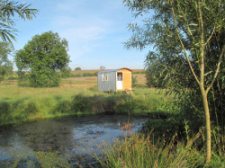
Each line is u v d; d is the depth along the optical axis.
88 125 21.30
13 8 7.58
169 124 13.30
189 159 7.93
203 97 8.08
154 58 8.95
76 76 97.25
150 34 9.07
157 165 6.95
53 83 56.56
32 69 55.97
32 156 12.53
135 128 17.88
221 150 8.75
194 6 7.70
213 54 8.71
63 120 23.92
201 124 9.94
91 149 13.91
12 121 23.33
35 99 27.09
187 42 8.66
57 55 57.56
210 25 7.96
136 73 72.81
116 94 33.16
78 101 27.95
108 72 41.72
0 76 37.62
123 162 7.33
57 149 14.42
